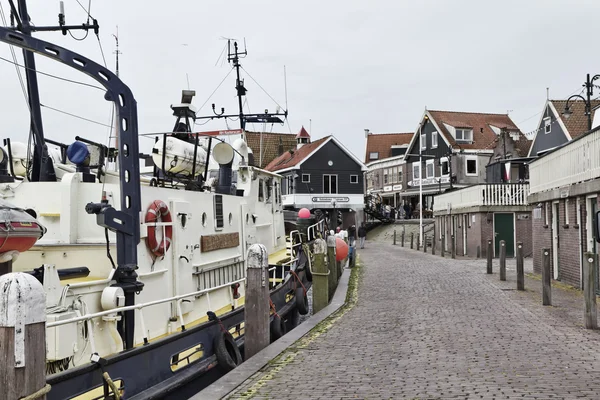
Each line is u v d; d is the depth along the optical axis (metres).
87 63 6.24
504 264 16.45
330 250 15.21
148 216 7.40
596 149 12.20
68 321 4.92
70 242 6.94
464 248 29.64
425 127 54.41
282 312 11.67
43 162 7.95
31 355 3.69
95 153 8.13
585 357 7.22
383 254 30.36
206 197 9.42
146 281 7.40
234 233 10.52
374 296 13.92
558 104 39.31
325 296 12.50
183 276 8.38
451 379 6.32
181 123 10.69
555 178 15.64
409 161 57.81
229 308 9.77
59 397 5.02
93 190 7.14
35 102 8.03
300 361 7.40
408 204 58.19
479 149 50.28
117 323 6.35
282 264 13.22
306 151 48.72
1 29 5.60
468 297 13.13
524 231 27.16
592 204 13.00
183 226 8.47
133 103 6.61
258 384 6.36
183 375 6.98
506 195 27.05
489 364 6.96
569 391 5.76
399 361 7.26
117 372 5.81
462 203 30.09
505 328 9.29
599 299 12.03
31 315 3.69
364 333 9.27
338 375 6.66
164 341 6.71
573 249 14.58
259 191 14.04
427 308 11.68
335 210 48.31
